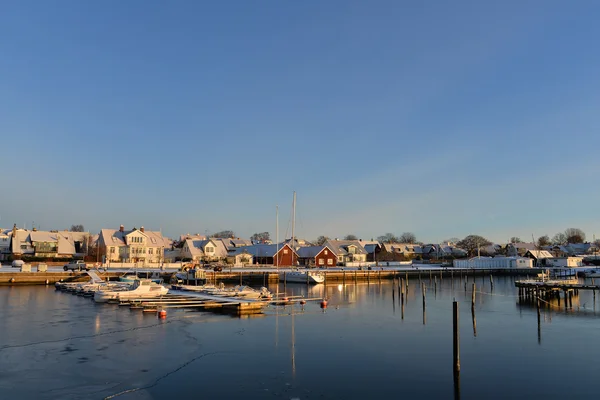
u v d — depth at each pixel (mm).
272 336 33406
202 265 103250
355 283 89312
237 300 48500
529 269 124312
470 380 23625
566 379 23859
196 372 24438
